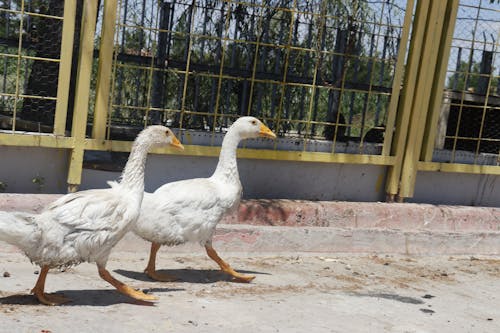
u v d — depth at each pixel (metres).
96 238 5.37
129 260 7.30
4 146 7.52
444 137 10.31
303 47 9.51
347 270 7.85
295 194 9.17
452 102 10.48
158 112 8.98
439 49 9.44
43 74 8.56
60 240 5.25
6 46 8.90
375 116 9.77
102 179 8.09
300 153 8.88
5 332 4.68
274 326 5.53
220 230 7.88
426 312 6.52
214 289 6.55
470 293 7.46
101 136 7.77
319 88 9.71
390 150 9.53
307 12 8.67
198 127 9.44
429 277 7.94
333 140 9.49
